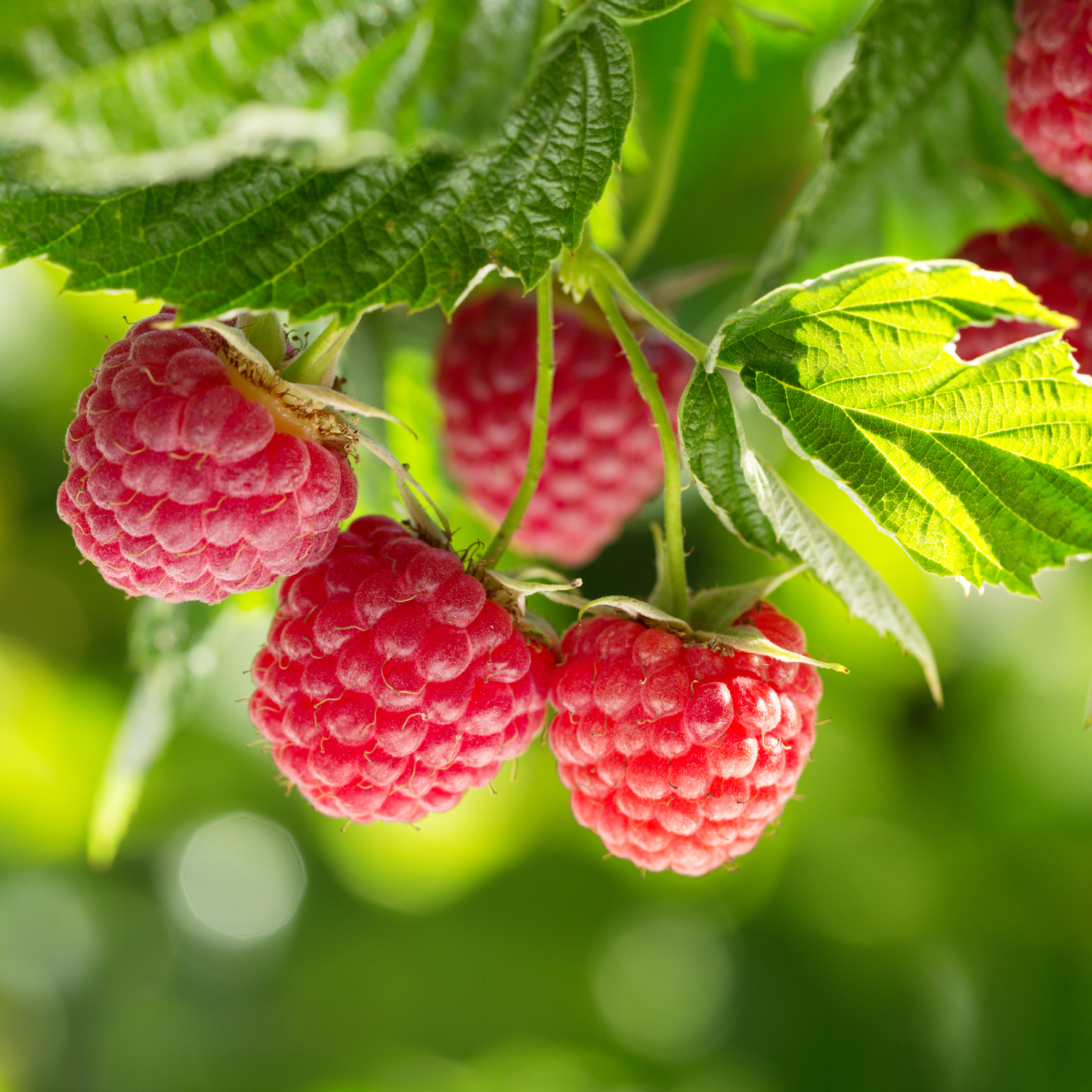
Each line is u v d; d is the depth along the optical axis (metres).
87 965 0.58
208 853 0.57
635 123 0.41
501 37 0.35
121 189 0.36
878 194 0.41
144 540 0.37
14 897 0.56
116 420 0.37
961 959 0.50
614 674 0.37
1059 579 0.49
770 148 0.47
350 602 0.37
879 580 0.38
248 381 0.37
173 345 0.37
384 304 0.36
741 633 0.38
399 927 0.56
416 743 0.37
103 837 0.42
